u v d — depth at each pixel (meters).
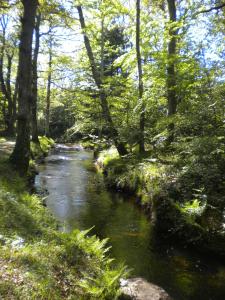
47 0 14.64
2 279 4.15
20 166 11.46
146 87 15.33
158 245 7.61
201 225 7.32
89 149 32.38
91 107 18.30
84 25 17.20
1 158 12.32
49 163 20.19
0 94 34.06
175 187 8.76
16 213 6.58
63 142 40.22
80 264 5.32
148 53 14.81
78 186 13.54
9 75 35.09
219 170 8.41
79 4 15.72
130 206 10.70
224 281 6.12
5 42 31.28
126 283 5.32
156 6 18.05
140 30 15.12
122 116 16.72
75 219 9.28
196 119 10.20
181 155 10.48
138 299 4.92
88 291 4.50
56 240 5.90
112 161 15.77
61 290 4.42
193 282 6.04
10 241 5.20
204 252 7.11
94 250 5.93
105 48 20.62
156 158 11.82
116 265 6.48
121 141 15.93
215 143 8.78
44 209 8.23
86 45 17.56
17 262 4.64
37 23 22.09
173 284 5.95
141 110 14.61
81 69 19.81
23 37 11.36
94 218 9.44
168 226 8.18
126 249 7.36
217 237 6.99
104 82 17.23
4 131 34.69
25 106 11.54
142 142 14.73
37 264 4.75
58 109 45.97
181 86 11.99
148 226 8.80
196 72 12.09
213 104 9.77
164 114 15.27
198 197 8.03
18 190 8.91
